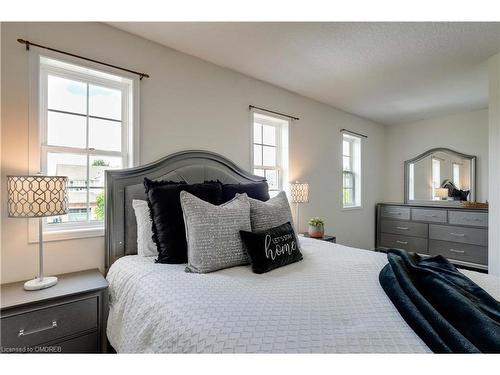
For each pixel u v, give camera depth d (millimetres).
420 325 840
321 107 3861
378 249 4879
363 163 4699
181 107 2404
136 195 1977
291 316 966
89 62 1899
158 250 1679
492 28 2023
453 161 4383
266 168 3318
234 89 2816
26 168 1656
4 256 1582
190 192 1859
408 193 4914
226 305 1054
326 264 1663
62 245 1781
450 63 2609
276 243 1617
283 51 2389
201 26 2010
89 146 2004
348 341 814
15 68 1626
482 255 3658
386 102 3824
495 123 2457
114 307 1498
